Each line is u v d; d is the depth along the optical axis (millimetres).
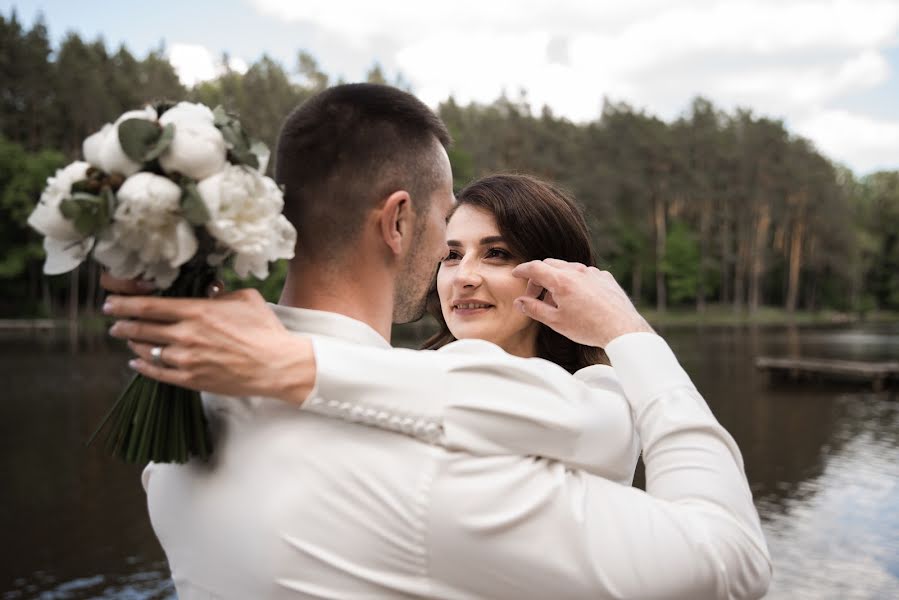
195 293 874
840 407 19750
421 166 974
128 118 771
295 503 843
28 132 54469
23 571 8234
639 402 999
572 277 1104
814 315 75062
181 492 940
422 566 836
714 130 74875
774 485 11812
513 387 895
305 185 955
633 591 829
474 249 1539
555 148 66250
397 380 863
